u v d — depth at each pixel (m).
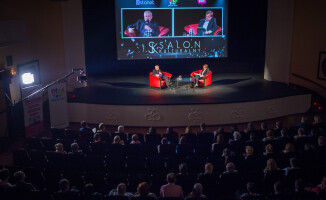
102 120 13.01
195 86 14.66
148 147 8.75
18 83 12.20
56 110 12.23
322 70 14.23
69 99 13.23
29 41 12.84
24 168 7.30
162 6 15.75
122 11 15.75
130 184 7.25
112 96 13.63
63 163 8.18
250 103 12.74
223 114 12.68
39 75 13.52
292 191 6.55
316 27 14.28
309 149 8.20
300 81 15.37
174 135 9.87
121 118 12.84
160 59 16.89
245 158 7.93
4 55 11.49
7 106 11.38
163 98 13.22
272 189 7.08
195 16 15.88
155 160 8.09
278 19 14.77
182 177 6.99
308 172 7.16
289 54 14.93
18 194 6.08
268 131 9.19
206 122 12.70
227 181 6.93
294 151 8.10
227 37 16.16
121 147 8.79
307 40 14.77
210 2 15.80
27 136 11.55
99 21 16.27
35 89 13.03
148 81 15.84
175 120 12.67
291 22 14.68
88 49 16.58
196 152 8.93
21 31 12.29
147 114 12.66
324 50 14.03
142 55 16.20
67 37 14.70
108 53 16.67
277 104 13.14
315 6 14.20
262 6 16.31
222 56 16.34
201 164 8.05
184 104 12.50
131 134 10.05
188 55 16.27
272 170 7.05
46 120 13.24
